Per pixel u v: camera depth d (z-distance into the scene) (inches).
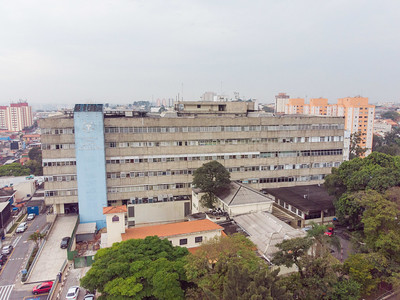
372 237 1707.7
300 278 1409.9
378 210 1711.4
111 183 2770.7
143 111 3159.5
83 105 2640.3
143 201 2854.3
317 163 3216.0
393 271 1469.0
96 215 2704.2
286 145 3102.9
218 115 3467.0
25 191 3767.2
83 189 2659.9
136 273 1278.3
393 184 1961.1
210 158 2938.0
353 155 4473.4
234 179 3002.0
